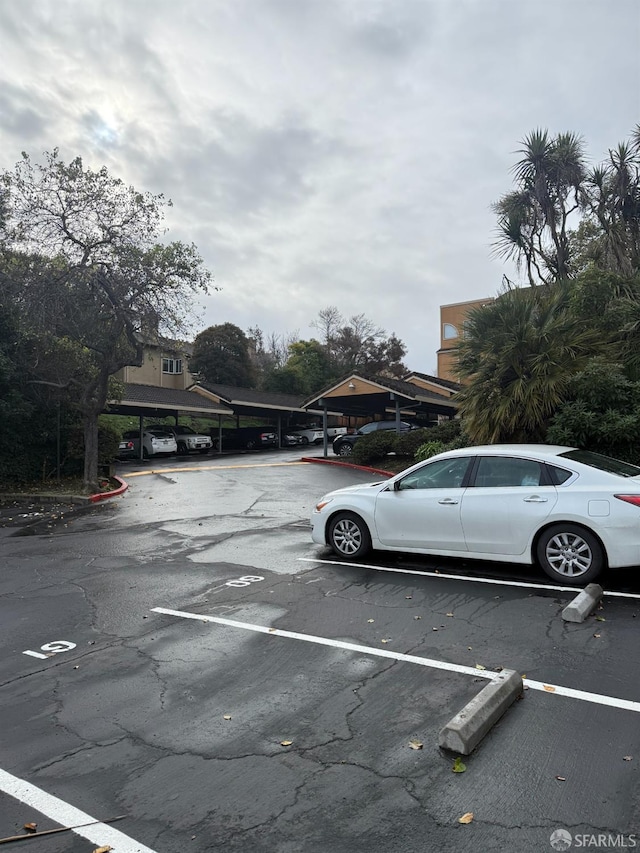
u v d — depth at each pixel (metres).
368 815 2.84
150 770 3.29
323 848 2.63
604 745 3.36
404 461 21.67
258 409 38.59
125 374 39.41
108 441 19.70
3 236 15.31
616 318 12.28
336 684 4.26
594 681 4.16
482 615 5.59
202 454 32.41
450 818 2.80
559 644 4.83
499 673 4.14
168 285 15.43
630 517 5.95
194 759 3.38
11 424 17.27
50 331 16.03
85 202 15.09
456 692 4.07
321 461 25.00
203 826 2.81
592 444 10.52
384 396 25.25
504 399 11.27
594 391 10.46
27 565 8.35
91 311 15.67
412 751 3.37
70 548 9.42
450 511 6.95
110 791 3.11
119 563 8.26
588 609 5.43
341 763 3.28
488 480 6.89
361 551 7.73
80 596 6.71
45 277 15.10
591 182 17.28
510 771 3.14
